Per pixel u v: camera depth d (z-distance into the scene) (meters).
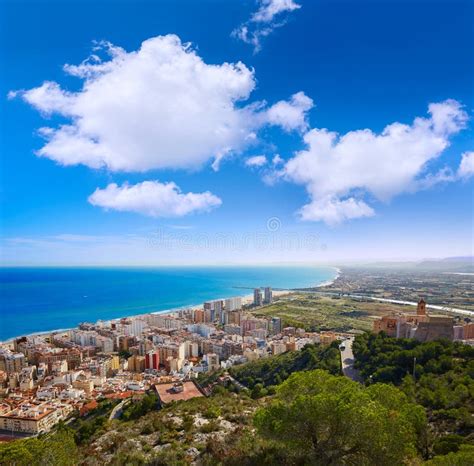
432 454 30.73
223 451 27.03
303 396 21.70
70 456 27.28
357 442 20.70
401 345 72.19
